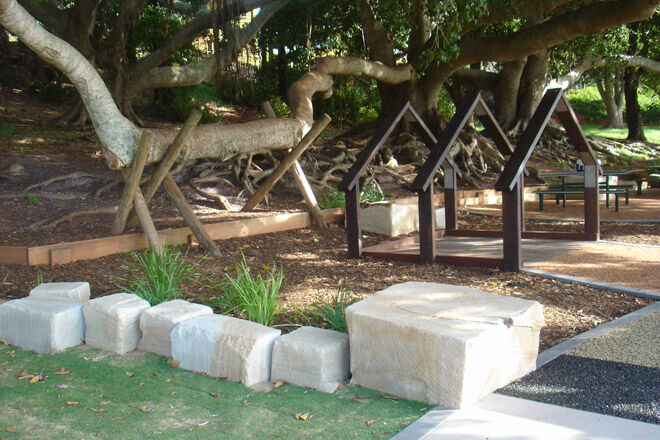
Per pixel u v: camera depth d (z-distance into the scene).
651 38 23.56
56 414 3.39
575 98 44.88
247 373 3.81
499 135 8.34
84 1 14.90
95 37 17.03
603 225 10.20
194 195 11.34
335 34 20.67
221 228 8.56
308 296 5.79
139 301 4.69
